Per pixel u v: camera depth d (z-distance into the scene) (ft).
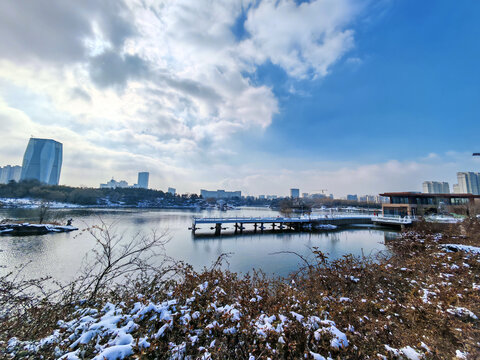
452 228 52.65
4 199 217.97
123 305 12.17
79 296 13.71
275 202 516.73
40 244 69.21
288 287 15.78
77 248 63.41
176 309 10.82
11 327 9.72
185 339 8.91
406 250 33.81
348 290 16.76
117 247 58.90
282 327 9.59
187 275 15.85
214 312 10.85
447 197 120.16
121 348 7.51
